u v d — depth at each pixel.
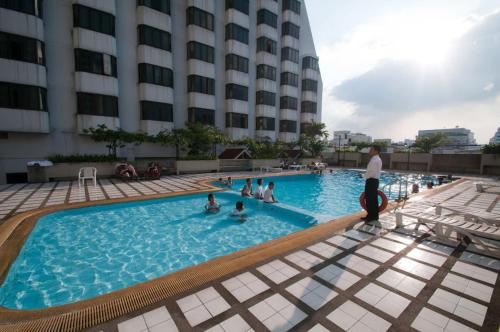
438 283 3.18
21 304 3.51
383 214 6.61
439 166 21.91
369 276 3.34
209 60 21.69
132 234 6.34
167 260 5.02
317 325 2.38
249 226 7.10
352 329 2.33
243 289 2.99
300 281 3.19
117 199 8.72
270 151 23.47
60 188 10.85
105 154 16.81
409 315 2.54
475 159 20.11
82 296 3.72
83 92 15.39
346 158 28.84
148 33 18.12
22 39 13.28
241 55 23.97
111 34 16.23
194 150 19.69
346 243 4.52
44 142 14.81
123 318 2.45
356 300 2.80
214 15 22.42
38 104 13.82
